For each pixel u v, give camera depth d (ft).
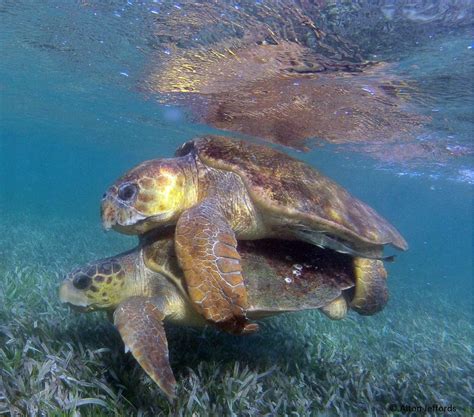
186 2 5.65
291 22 5.59
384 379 4.09
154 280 3.37
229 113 11.08
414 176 21.44
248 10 5.52
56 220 17.46
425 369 4.58
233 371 3.57
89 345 3.60
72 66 10.07
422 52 5.94
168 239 3.46
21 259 8.21
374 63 6.51
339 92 8.13
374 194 37.42
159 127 16.55
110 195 3.43
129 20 6.60
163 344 2.73
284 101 9.18
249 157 3.88
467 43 5.55
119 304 3.02
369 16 5.14
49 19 7.30
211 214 3.20
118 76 10.03
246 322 2.76
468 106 8.13
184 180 3.66
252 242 3.90
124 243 13.07
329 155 16.40
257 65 7.27
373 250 4.05
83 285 3.23
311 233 3.68
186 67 8.17
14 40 8.96
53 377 2.89
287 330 5.40
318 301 3.42
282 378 3.67
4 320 4.09
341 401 3.42
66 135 27.55
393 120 9.77
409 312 8.78
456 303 11.68
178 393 3.08
